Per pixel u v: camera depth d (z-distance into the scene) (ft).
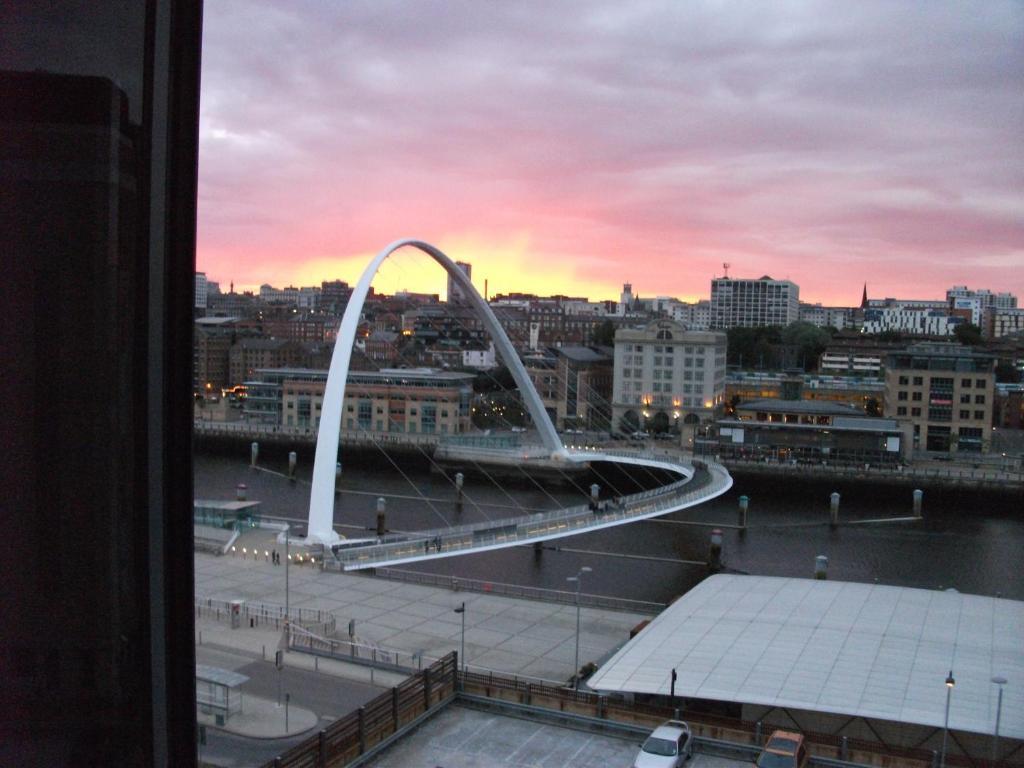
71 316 24.53
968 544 378.73
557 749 111.65
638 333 607.37
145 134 26.13
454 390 613.11
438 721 118.93
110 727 26.16
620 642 209.36
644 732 115.44
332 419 303.68
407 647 200.75
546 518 295.69
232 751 138.31
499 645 204.33
